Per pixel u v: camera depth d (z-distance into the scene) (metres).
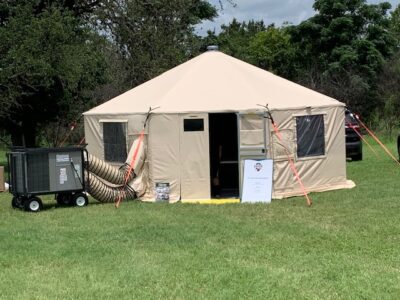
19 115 22.22
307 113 13.23
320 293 6.23
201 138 12.66
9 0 19.19
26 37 17.25
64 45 18.33
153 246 8.48
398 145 19.58
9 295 6.39
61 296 6.32
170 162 12.73
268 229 9.48
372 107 36.22
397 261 7.41
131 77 23.06
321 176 13.55
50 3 20.25
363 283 6.53
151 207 11.95
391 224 9.62
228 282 6.66
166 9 21.98
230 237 8.96
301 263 7.39
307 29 39.59
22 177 11.67
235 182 14.56
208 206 11.94
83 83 22.89
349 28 38.38
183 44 24.58
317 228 9.45
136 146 12.90
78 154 12.05
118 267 7.37
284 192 12.86
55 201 12.99
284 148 12.84
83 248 8.44
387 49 38.72
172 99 13.06
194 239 8.88
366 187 13.91
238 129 12.60
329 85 36.34
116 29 21.58
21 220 10.82
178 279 6.82
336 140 13.86
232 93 13.08
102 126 13.83
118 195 12.71
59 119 24.31
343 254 7.80
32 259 7.90
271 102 12.96
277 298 6.09
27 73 17.20
